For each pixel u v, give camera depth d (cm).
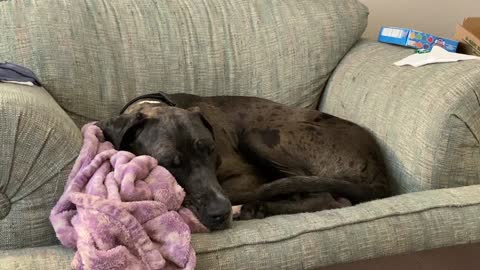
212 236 138
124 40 213
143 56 216
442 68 190
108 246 120
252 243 136
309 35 240
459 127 170
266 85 237
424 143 176
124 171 136
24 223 132
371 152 196
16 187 130
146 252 124
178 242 127
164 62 220
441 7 305
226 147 198
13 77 173
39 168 132
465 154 172
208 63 229
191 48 226
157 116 170
